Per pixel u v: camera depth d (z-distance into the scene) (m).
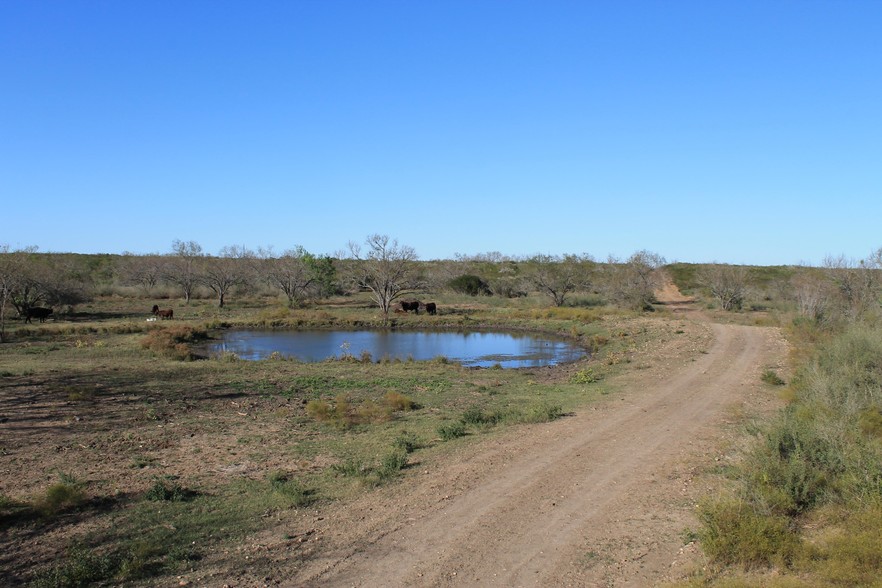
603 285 64.62
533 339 42.25
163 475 11.78
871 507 8.09
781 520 8.05
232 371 26.05
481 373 27.14
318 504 10.23
